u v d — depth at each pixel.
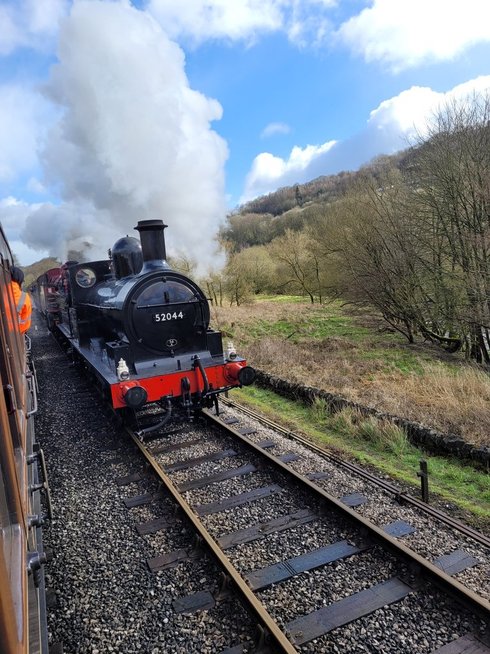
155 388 6.53
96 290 9.52
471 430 6.63
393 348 13.76
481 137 12.10
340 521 4.52
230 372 7.00
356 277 15.84
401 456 6.29
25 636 1.74
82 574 3.90
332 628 3.24
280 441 6.58
